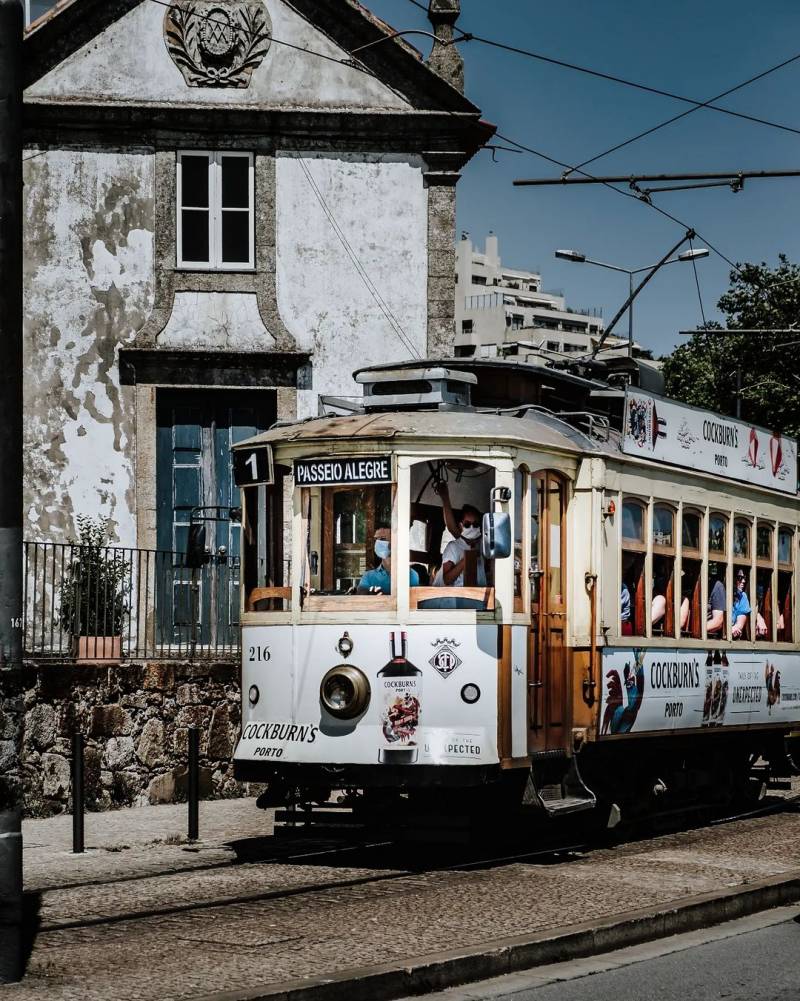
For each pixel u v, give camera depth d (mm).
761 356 42438
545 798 13000
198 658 17891
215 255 21828
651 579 15039
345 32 22016
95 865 12656
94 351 21438
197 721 17812
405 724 12312
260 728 12922
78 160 21531
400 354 22078
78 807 13344
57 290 21453
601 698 13789
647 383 16688
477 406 14227
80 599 16750
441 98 22062
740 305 43375
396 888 11328
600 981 8820
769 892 11539
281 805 12953
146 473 21328
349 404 14352
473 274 111188
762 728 17828
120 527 21281
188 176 21812
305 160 22000
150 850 13625
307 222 21984
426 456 12617
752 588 17734
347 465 12766
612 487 14188
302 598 12828
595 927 9633
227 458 21750
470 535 12680
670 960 9484
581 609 13805
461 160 22234
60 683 16188
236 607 18359
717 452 16859
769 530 18406
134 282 21594
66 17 21453
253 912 10180
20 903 8086
